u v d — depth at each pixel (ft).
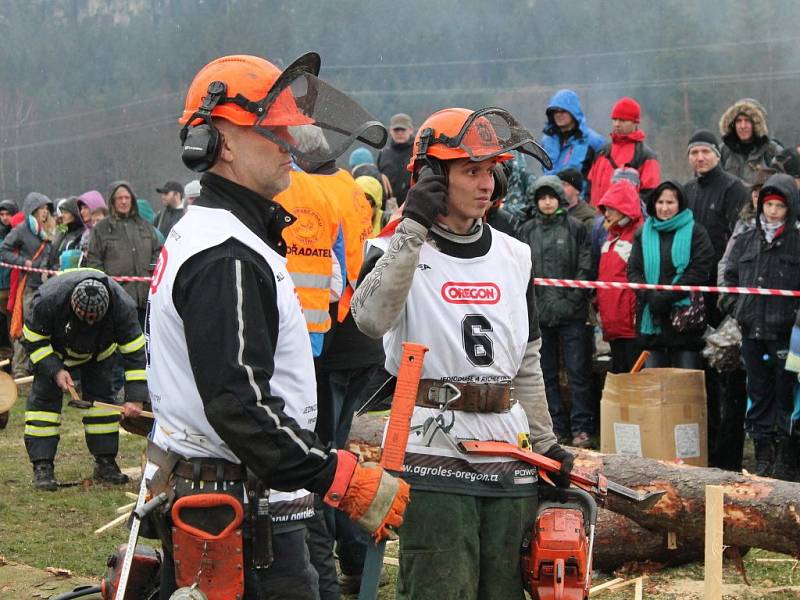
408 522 10.46
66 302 21.24
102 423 22.90
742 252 22.08
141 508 8.29
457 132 10.42
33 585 16.40
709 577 11.91
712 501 11.95
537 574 10.30
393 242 10.16
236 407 7.74
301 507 8.93
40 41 84.69
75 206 38.06
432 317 10.53
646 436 20.92
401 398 9.70
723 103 65.00
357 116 9.00
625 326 24.49
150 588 11.23
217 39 78.69
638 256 23.61
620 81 67.67
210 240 8.08
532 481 10.78
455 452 10.48
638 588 15.30
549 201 25.53
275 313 8.25
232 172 8.50
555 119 29.01
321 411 15.11
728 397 22.85
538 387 11.25
